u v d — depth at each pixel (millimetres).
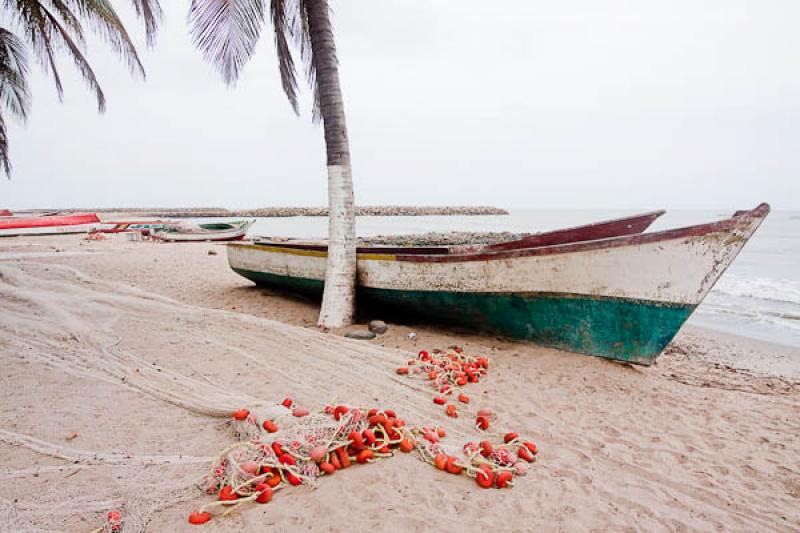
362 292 7492
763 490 3217
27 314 6332
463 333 6855
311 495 2818
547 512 2799
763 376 6254
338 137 7086
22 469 2967
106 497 2709
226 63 7746
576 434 3947
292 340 6086
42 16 11789
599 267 5320
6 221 25156
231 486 2732
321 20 7039
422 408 4289
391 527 2557
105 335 5840
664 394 4941
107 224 28109
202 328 6434
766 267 19656
